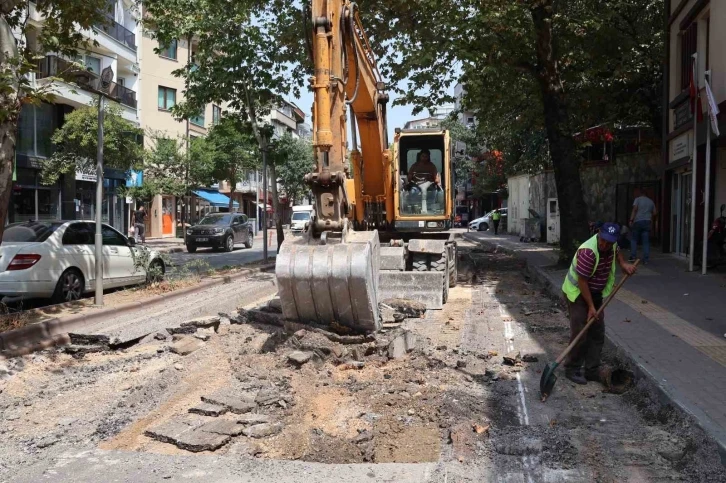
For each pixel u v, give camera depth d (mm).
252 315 9570
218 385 6570
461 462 4590
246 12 18094
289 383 6477
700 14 14227
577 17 16422
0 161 8242
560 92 15914
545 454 4707
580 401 6012
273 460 4672
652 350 7047
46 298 10867
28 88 8273
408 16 15820
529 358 7402
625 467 4504
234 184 38594
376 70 11359
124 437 5195
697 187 14164
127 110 32062
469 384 6531
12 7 8516
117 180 32656
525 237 30625
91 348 8062
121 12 33031
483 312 10859
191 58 21000
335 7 8070
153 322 9602
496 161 45000
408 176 13047
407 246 12125
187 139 34188
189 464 4609
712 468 4383
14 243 10648
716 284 11727
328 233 7816
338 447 4910
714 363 6492
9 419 5688
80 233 11789
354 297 7402
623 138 23891
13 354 7613
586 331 6453
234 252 27656
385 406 5824
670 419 5301
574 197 15797
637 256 16156
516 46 15461
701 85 14188
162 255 14227
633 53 18500
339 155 7949
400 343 7598
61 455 4840
